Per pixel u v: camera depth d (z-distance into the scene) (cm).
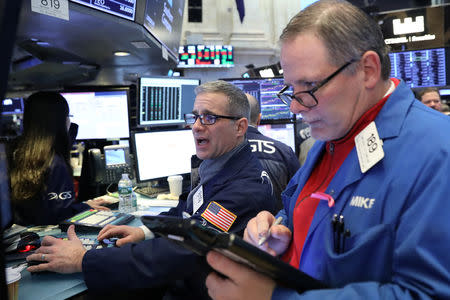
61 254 120
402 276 58
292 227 90
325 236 70
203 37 752
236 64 772
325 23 68
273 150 208
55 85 485
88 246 134
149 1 221
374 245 62
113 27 198
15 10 45
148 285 116
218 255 66
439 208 57
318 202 80
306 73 69
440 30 359
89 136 293
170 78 279
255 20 761
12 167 170
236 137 152
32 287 113
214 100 148
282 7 756
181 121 296
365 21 70
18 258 130
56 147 180
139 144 238
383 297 56
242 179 139
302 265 77
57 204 174
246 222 130
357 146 72
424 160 61
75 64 321
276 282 65
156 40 258
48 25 185
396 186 63
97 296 150
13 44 46
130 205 201
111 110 291
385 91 75
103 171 247
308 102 71
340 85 69
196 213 137
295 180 99
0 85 46
